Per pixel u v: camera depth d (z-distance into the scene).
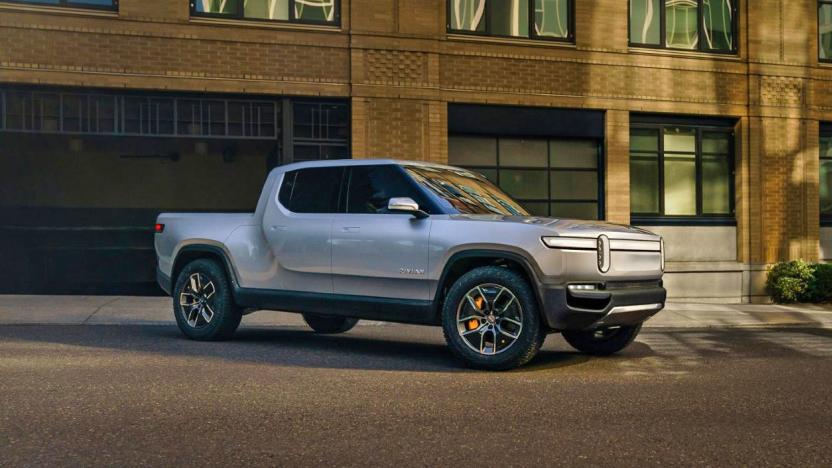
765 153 16.61
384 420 5.05
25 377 6.33
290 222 8.18
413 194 7.66
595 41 15.62
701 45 16.47
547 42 15.37
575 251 6.86
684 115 16.31
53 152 17.61
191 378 6.39
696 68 16.25
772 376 7.00
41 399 5.52
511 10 15.33
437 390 6.04
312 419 5.05
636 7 16.14
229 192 18.52
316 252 7.96
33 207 17.45
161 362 7.19
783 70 16.75
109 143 16.17
